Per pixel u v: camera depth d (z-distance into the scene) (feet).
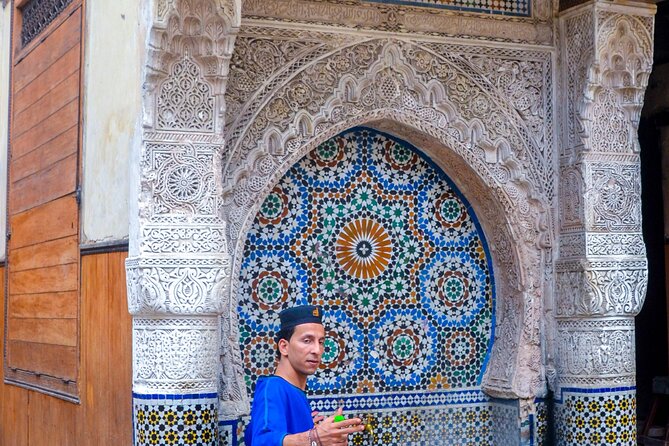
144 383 13.17
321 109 14.62
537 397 15.57
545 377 15.67
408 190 15.74
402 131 15.39
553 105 15.85
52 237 18.30
